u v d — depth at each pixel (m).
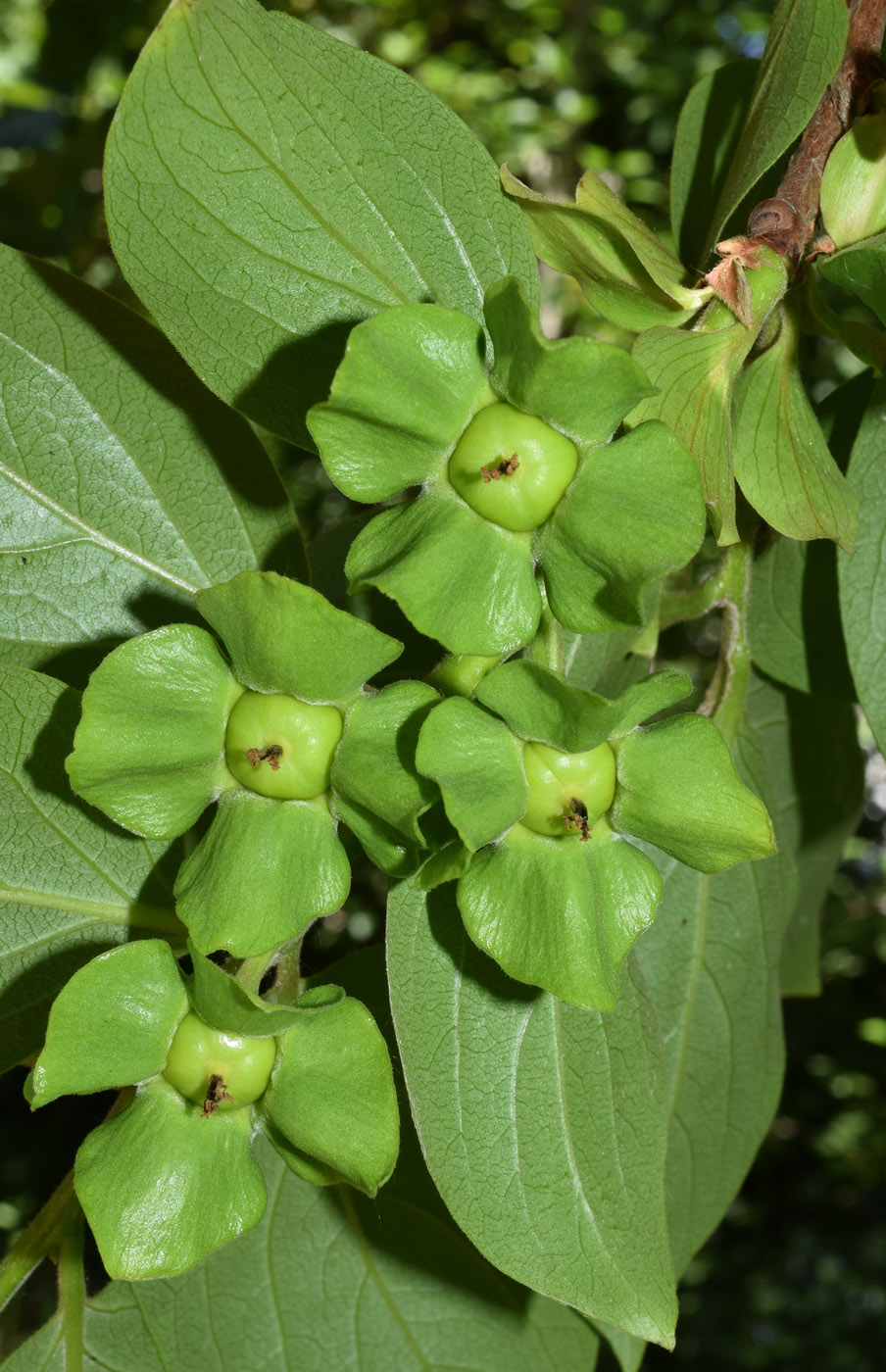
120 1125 0.32
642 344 0.32
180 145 0.34
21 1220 0.95
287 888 0.32
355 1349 0.39
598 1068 0.35
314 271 0.34
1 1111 1.00
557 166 0.99
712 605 0.39
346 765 0.32
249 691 0.32
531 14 1.07
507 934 0.32
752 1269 1.28
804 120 0.34
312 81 0.34
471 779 0.31
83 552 0.36
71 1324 0.37
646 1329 0.34
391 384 0.31
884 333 0.35
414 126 0.34
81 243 0.70
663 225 0.65
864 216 0.35
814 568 0.40
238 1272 0.38
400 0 1.04
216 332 0.34
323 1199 0.39
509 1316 0.39
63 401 0.36
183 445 0.36
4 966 0.35
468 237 0.34
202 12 0.33
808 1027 1.19
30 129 0.73
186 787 0.32
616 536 0.31
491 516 0.31
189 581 0.36
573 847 0.32
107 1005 0.31
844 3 0.33
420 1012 0.34
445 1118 0.34
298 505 0.77
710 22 1.02
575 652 0.37
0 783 0.34
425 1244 0.39
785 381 0.34
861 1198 1.28
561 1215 0.34
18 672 0.34
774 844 0.31
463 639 0.31
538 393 0.31
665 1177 0.41
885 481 0.36
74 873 0.35
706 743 0.32
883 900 1.20
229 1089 0.31
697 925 0.41
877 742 0.36
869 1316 1.25
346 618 0.31
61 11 0.70
